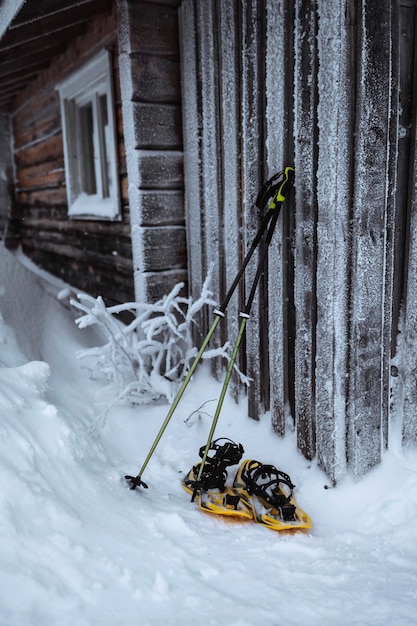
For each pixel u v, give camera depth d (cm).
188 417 306
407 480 238
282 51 242
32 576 161
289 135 250
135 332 349
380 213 228
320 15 219
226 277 311
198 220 327
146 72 318
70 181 502
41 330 354
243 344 308
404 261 246
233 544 209
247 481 241
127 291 410
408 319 246
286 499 228
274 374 279
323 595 178
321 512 236
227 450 246
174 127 332
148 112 323
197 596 173
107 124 449
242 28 269
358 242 225
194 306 307
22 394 241
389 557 202
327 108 221
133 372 311
